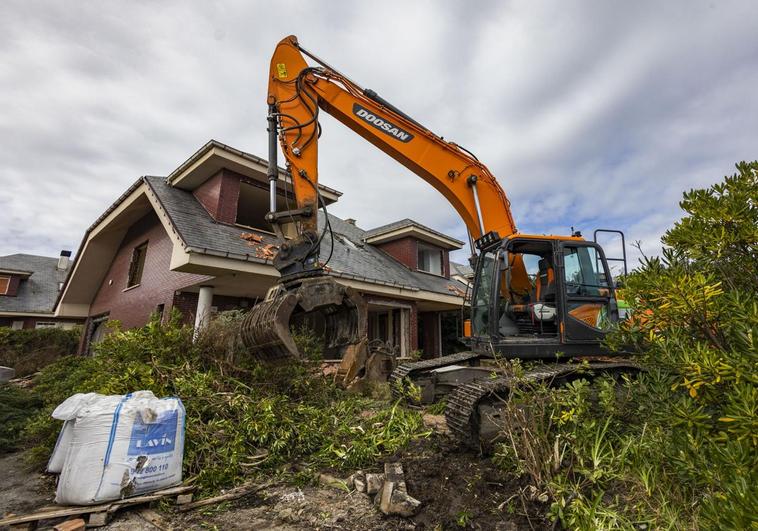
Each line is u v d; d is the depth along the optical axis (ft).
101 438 9.83
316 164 16.38
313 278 14.11
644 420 10.72
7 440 15.43
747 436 6.57
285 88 16.90
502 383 13.00
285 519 9.49
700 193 9.46
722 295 8.07
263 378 16.37
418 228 52.34
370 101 18.35
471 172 19.21
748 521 5.33
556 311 16.49
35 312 68.49
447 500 9.59
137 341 15.87
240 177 34.24
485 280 18.10
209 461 11.49
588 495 9.25
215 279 28.86
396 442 13.33
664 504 8.19
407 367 19.66
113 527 9.15
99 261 44.78
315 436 13.76
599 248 17.58
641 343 11.12
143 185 33.76
